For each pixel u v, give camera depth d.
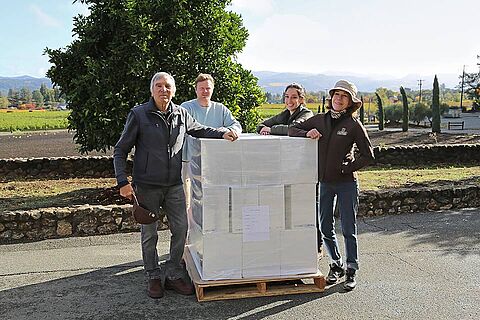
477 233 7.16
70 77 8.95
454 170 13.30
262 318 4.40
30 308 4.68
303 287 5.00
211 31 8.98
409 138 24.11
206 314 4.49
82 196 9.65
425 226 7.60
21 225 7.07
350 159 5.09
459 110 51.50
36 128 35.88
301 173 4.87
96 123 8.66
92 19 8.84
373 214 8.37
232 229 4.78
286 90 5.92
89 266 5.88
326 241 5.25
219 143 4.68
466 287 5.09
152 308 4.64
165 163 4.88
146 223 4.79
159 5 8.71
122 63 8.54
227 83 9.08
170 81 4.88
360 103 4.96
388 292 4.96
